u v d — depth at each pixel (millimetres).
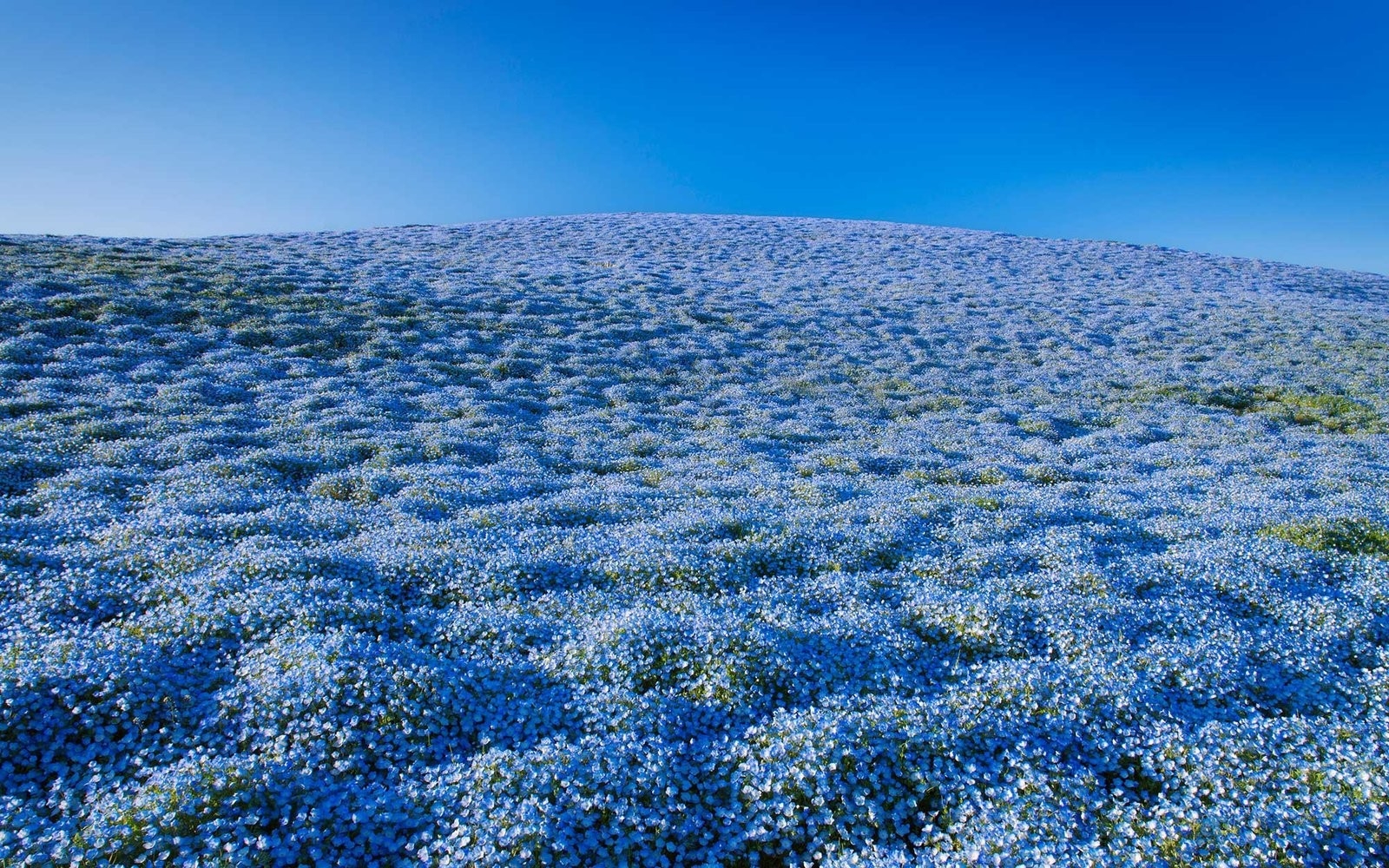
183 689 7145
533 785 6016
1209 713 7438
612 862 5641
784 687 7918
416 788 6105
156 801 5473
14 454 15078
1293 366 34000
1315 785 6160
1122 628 9281
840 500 15727
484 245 57625
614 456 19828
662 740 6840
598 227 70250
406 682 7184
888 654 8578
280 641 7914
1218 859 5375
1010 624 9211
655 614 8977
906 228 78188
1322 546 12898
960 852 5652
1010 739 6828
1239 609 10367
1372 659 8898
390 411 22359
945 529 13797
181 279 34812
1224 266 65250
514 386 26938
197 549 10625
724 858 5812
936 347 37062
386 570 10445
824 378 31141
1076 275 57594
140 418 19078
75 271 33594
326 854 5504
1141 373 33062
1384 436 24391
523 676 7863
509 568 10672
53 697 6586
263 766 6078
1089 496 16734
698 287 46875
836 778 6301
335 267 42438
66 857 5141
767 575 11344
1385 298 57344
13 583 9172
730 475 17953
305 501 14414
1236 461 20609
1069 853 5598
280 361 26578
